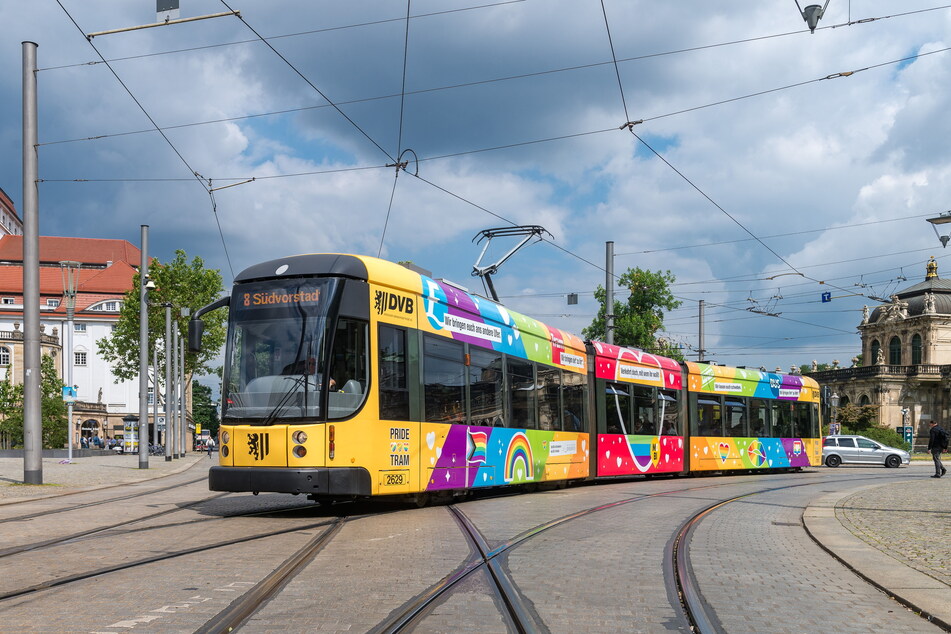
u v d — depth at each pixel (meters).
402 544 10.10
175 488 21.05
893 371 83.00
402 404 14.10
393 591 7.34
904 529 12.80
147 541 10.26
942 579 8.53
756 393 30.14
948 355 83.19
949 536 11.96
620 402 23.08
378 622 6.24
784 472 32.78
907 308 85.31
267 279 13.67
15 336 93.56
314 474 12.63
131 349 67.31
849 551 10.46
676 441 25.67
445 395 15.34
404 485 14.02
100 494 18.59
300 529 11.52
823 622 6.70
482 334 16.88
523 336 18.64
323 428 12.78
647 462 24.09
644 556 9.62
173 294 65.94
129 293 67.50
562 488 20.70
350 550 9.61
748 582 8.30
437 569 8.43
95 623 6.12
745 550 10.51
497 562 8.95
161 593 7.14
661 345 50.16
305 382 12.91
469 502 16.06
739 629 6.39
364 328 13.50
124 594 7.10
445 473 15.17
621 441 22.91
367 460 13.22
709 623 6.51
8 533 11.16
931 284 84.62
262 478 12.79
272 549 9.64
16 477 23.95
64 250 111.19
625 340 48.53
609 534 11.51
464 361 16.09
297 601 6.92
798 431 32.34
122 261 106.81
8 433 63.06
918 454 68.50
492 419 16.95
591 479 23.38
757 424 29.97
